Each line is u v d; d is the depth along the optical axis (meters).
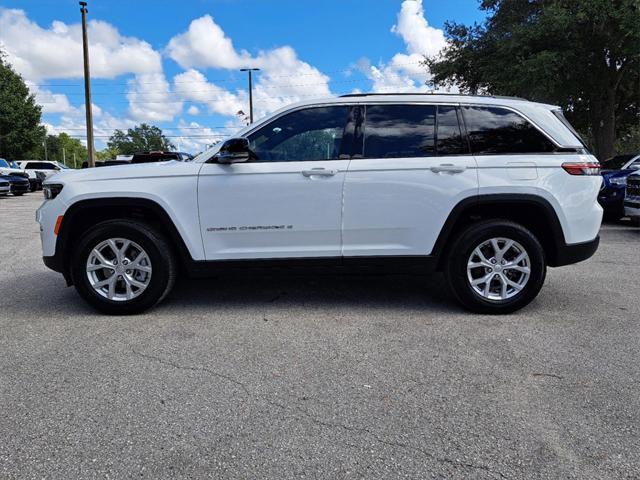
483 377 3.10
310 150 4.28
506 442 2.40
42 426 2.56
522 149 4.26
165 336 3.84
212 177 4.20
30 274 6.05
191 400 2.82
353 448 2.37
